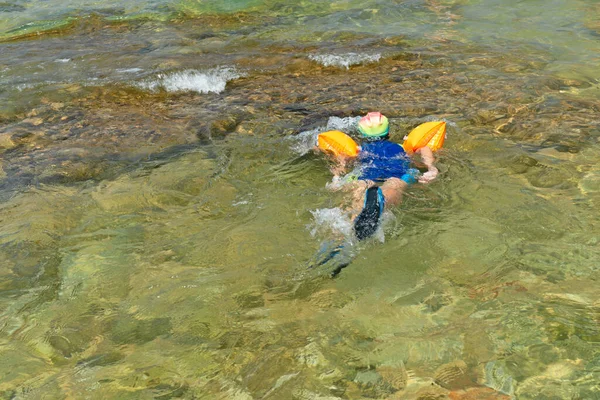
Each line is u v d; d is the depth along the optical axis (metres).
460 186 3.97
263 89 5.57
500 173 4.11
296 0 8.00
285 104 5.24
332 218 3.73
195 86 5.67
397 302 3.21
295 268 3.43
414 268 3.39
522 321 3.07
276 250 3.54
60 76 5.91
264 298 3.27
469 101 5.14
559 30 6.66
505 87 5.36
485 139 4.52
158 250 3.60
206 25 7.22
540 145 4.43
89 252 3.61
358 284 3.32
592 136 4.53
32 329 3.17
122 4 7.98
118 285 3.39
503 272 3.34
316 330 3.09
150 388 2.88
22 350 3.06
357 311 3.17
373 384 2.85
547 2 7.50
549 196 3.88
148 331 3.13
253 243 3.60
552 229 3.61
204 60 6.22
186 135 4.77
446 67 5.86
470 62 5.94
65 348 3.07
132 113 5.20
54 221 3.86
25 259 3.57
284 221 3.74
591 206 3.78
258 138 4.66
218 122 4.95
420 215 3.73
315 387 2.85
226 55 6.35
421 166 4.17
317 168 4.21
